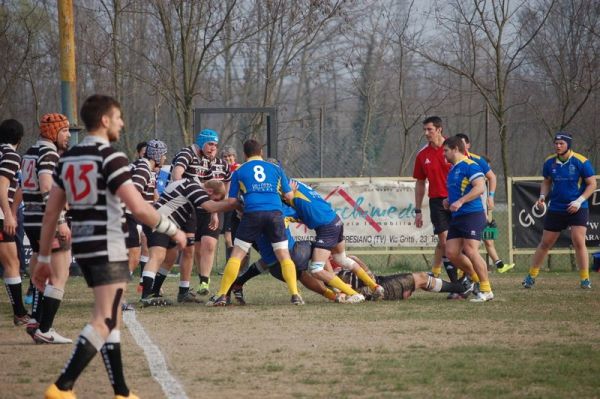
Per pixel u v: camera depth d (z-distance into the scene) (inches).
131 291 1665.8
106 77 3053.6
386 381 783.7
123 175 657.6
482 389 745.0
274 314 1256.2
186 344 996.6
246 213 1353.3
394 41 2942.9
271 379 799.1
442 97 3115.2
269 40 2763.3
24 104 3238.2
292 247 1406.3
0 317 1283.2
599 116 2677.2
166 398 725.3
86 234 663.8
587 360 874.1
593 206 2015.3
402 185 2030.0
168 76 2832.2
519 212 2022.6
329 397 725.3
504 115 2610.7
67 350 976.3
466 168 1373.0
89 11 3006.9
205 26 2492.6
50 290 1012.5
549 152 2851.9
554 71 2874.0
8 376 824.9
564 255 2219.5
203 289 1523.1
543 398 709.3
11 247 1168.2
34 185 1058.7
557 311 1259.8
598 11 2677.2
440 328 1099.9
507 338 1016.9
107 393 751.7
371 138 2561.5
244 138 2632.9
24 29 3006.9
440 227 1588.3
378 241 2031.3
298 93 4141.2
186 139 2416.3
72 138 1817.2
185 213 1363.2
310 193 1396.4
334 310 1296.8
